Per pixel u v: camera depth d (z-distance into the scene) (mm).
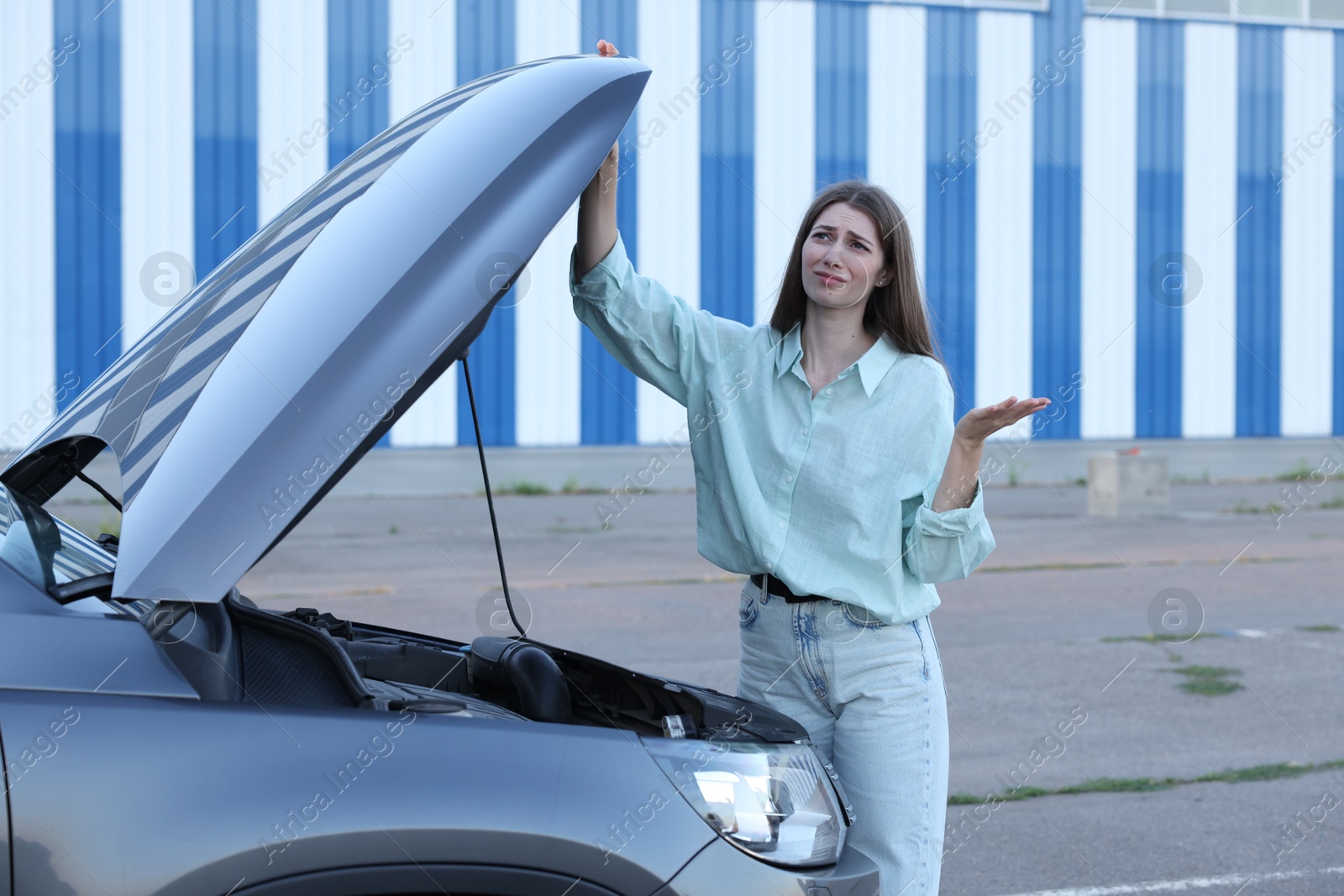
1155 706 6066
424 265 1825
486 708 2236
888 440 2494
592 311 2725
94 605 1841
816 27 22422
